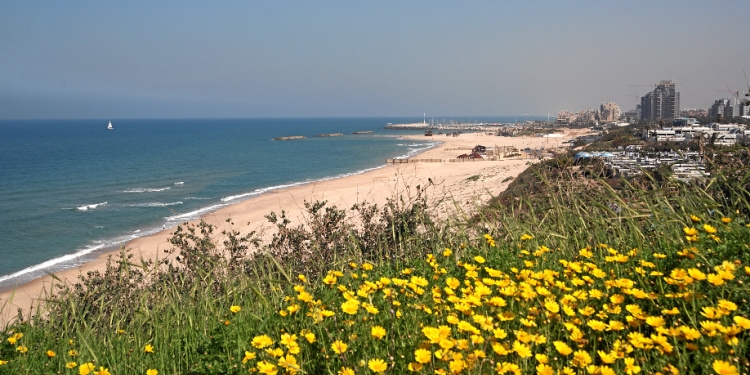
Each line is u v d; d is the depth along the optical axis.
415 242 6.19
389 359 2.83
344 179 55.75
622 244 4.95
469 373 2.50
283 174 63.09
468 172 55.94
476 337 2.66
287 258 7.08
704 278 3.11
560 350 2.62
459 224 6.04
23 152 95.81
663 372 2.53
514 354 2.81
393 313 3.10
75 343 4.68
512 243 5.38
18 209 39.38
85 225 33.62
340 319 3.51
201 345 3.84
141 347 4.18
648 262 4.07
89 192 48.19
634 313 3.00
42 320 5.54
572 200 6.00
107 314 5.89
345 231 7.45
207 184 53.78
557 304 3.24
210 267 6.57
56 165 72.81
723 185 5.65
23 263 24.94
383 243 6.85
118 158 83.94
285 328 3.69
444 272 4.10
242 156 89.50
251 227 24.95
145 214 37.16
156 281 6.10
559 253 5.02
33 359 4.07
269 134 175.50
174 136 162.38
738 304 3.26
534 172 7.04
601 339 3.08
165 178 58.81
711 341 2.70
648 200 5.59
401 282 3.66
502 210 6.14
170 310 4.91
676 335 2.69
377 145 120.81
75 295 6.26
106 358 4.07
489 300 3.40
